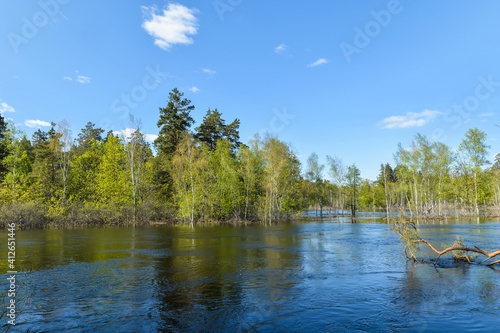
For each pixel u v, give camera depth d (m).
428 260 16.34
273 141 54.38
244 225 46.97
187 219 51.75
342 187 76.19
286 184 58.81
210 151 63.25
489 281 11.88
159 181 56.97
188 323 7.96
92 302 9.68
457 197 60.41
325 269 14.28
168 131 64.88
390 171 122.75
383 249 20.33
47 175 47.78
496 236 25.22
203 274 13.41
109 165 51.62
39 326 7.84
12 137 45.19
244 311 8.80
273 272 13.72
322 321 8.05
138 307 9.19
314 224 46.62
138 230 38.16
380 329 7.55
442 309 8.90
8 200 43.97
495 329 7.53
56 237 29.42
